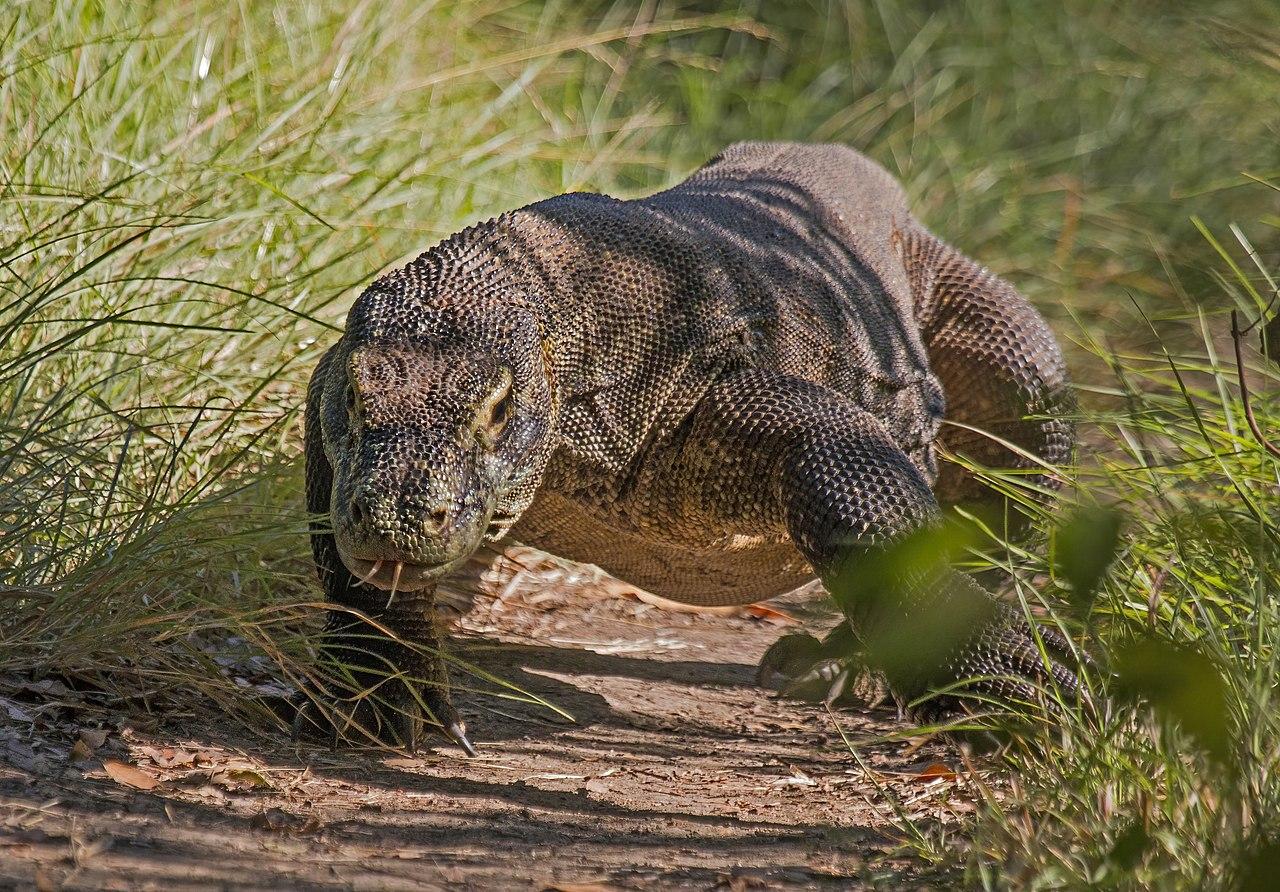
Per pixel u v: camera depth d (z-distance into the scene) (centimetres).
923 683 775
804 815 672
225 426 927
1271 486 880
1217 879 507
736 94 2350
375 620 781
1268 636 691
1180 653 375
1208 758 383
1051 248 2009
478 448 707
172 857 523
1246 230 1917
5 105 1128
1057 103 2317
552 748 788
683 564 920
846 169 1145
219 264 1182
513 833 615
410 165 1374
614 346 830
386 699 763
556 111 1997
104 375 1027
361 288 1284
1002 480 951
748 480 827
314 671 770
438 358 728
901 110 2323
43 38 1212
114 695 721
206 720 736
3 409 935
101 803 575
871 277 1013
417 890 522
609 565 933
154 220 1085
